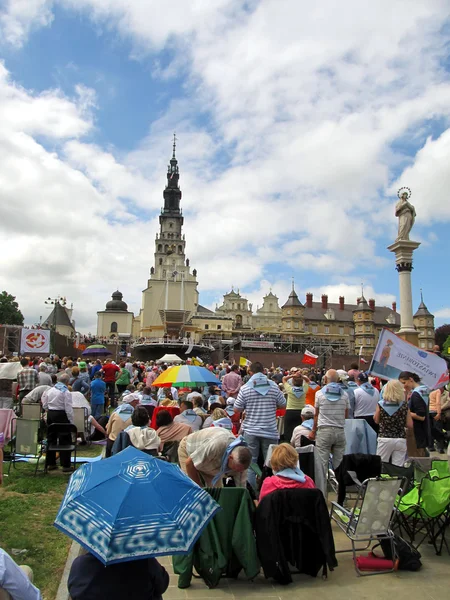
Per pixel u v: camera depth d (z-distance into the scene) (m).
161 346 59.94
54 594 5.09
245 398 8.41
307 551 5.60
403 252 28.11
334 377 8.28
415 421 9.66
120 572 3.36
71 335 85.19
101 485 3.59
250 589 5.32
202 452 6.11
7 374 14.86
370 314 106.81
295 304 98.50
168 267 100.31
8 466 10.66
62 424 10.05
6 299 85.50
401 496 6.21
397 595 5.16
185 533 3.44
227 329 99.00
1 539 6.35
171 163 112.69
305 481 5.73
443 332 105.94
